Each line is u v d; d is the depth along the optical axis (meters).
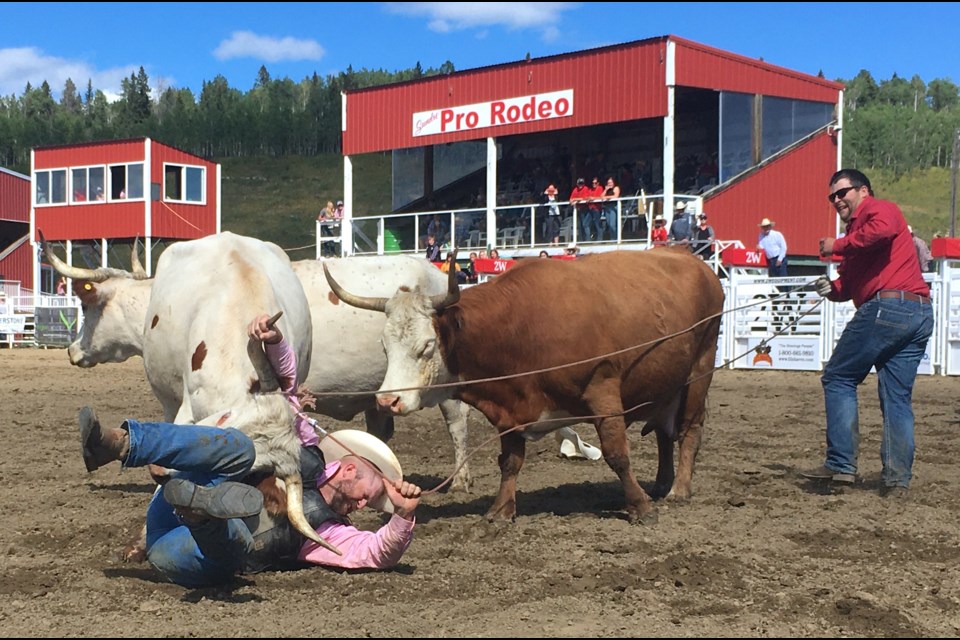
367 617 4.56
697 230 22.48
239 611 4.66
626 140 29.86
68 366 21.53
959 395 14.04
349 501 5.39
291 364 5.23
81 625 4.46
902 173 121.31
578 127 27.75
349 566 5.33
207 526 4.70
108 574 5.32
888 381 7.44
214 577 5.02
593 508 7.28
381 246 30.42
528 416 6.64
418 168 33.62
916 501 7.30
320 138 141.12
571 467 9.08
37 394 15.53
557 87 27.19
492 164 28.53
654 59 25.23
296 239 91.06
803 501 7.33
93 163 37.75
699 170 27.42
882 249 7.47
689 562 5.54
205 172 38.50
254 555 5.19
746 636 4.37
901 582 5.20
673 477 7.81
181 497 4.50
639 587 5.09
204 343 5.73
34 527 6.47
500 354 6.46
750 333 19.20
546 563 5.55
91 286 7.71
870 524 6.55
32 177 38.97
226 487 4.53
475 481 8.45
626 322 6.85
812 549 5.95
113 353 7.90
